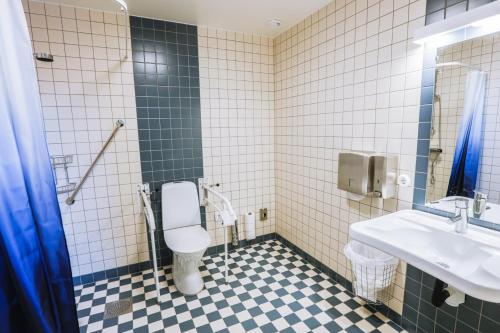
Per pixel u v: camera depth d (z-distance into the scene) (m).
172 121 2.37
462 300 1.29
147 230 2.39
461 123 1.33
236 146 2.68
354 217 1.95
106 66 2.09
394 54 1.57
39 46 1.89
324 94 2.12
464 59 1.29
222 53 2.50
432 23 1.35
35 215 0.77
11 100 0.71
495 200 1.26
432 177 1.46
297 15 2.21
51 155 2.00
